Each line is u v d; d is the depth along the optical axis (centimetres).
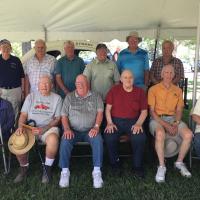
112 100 467
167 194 396
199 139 445
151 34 867
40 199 387
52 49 725
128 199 385
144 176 447
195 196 391
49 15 671
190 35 867
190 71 1947
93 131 440
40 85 461
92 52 803
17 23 721
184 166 455
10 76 550
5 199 387
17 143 432
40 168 479
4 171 468
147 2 626
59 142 455
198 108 462
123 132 468
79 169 478
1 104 460
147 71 565
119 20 756
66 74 549
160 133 439
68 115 460
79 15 683
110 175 455
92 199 384
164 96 474
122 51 565
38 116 462
